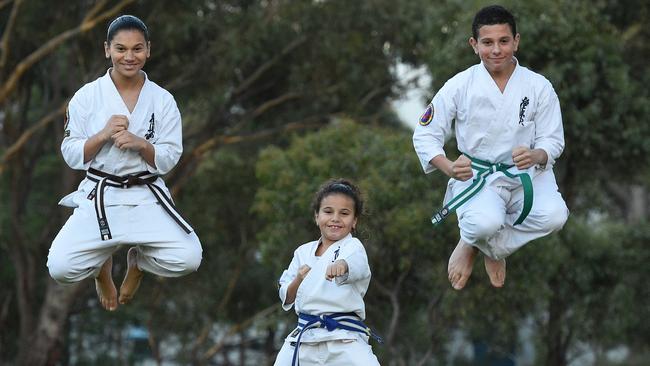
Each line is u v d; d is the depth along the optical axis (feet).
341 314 52.49
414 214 103.30
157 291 154.71
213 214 154.30
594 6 122.83
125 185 51.72
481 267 102.27
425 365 118.32
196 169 152.87
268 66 148.56
